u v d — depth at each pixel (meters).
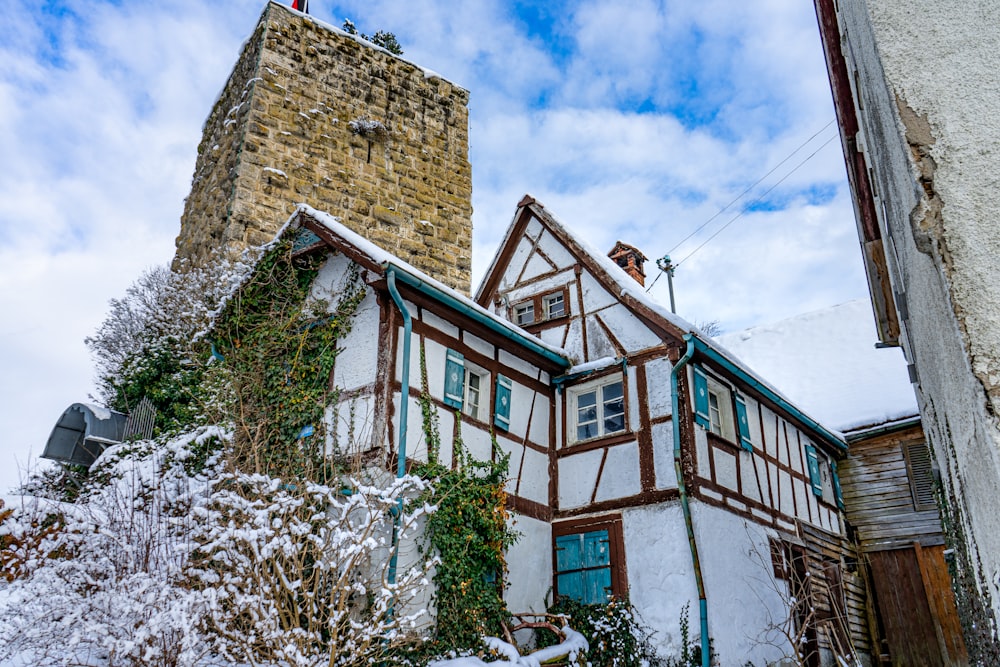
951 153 2.74
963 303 2.54
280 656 6.04
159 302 14.31
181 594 6.05
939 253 2.64
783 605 10.65
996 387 2.40
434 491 8.75
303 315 10.52
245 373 10.25
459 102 19.66
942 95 2.84
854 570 13.10
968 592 4.52
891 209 3.69
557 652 9.05
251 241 14.66
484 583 9.15
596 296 12.14
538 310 12.86
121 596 6.12
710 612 9.27
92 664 6.47
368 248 9.65
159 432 11.91
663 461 10.28
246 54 17.42
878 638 12.70
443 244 17.83
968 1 2.96
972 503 3.01
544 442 11.33
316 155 16.30
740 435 11.30
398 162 17.69
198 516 7.07
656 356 10.96
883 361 15.70
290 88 16.48
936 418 4.01
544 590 10.44
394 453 8.83
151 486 7.78
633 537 10.16
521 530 10.34
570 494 11.02
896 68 2.95
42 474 10.39
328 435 9.28
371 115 17.62
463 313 10.09
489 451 10.22
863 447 14.02
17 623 6.26
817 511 12.70
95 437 11.87
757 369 17.25
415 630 7.90
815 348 17.14
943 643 12.18
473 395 10.45
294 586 6.31
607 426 11.22
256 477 6.88
